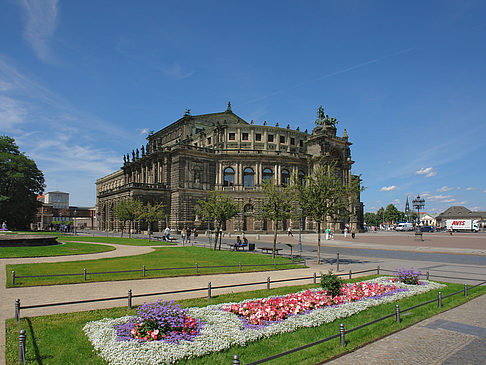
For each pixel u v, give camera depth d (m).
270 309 14.93
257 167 105.12
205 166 104.38
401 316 15.61
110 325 13.20
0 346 11.48
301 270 29.50
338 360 10.97
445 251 47.66
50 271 26.42
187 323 12.80
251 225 102.56
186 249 47.84
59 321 14.22
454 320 15.21
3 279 23.25
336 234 102.75
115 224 109.56
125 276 24.75
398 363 10.78
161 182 108.31
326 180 36.72
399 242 67.38
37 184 101.88
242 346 11.98
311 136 113.94
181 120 119.06
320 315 15.05
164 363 10.36
